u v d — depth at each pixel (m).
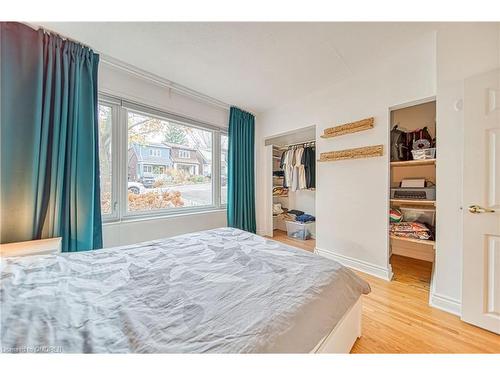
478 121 1.37
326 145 2.69
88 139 1.84
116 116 2.20
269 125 3.54
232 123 3.28
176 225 2.68
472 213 1.40
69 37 1.74
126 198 2.29
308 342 0.73
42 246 1.45
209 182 3.22
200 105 2.97
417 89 1.88
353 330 1.19
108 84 2.08
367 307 1.62
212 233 1.82
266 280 0.97
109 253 1.31
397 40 1.77
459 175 1.55
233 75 2.36
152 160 2.55
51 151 1.69
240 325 0.67
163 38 1.75
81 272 1.03
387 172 2.12
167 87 2.55
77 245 1.79
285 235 3.84
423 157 2.02
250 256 1.27
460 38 1.54
